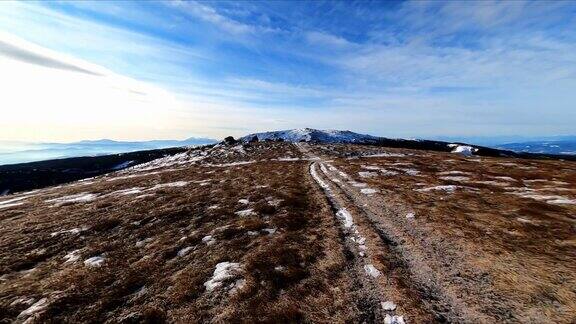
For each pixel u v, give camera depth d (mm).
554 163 72000
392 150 106188
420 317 12703
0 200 61406
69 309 14906
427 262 17812
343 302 14250
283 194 36844
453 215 25812
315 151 101812
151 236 25453
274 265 18047
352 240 22078
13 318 14516
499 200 31234
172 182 55719
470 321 12375
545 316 12070
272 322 12898
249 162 83812
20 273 20250
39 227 29984
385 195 35281
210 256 20188
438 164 67438
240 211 31016
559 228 21734
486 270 16109
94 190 55188
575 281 14320
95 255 22078
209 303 14742
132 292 16547
